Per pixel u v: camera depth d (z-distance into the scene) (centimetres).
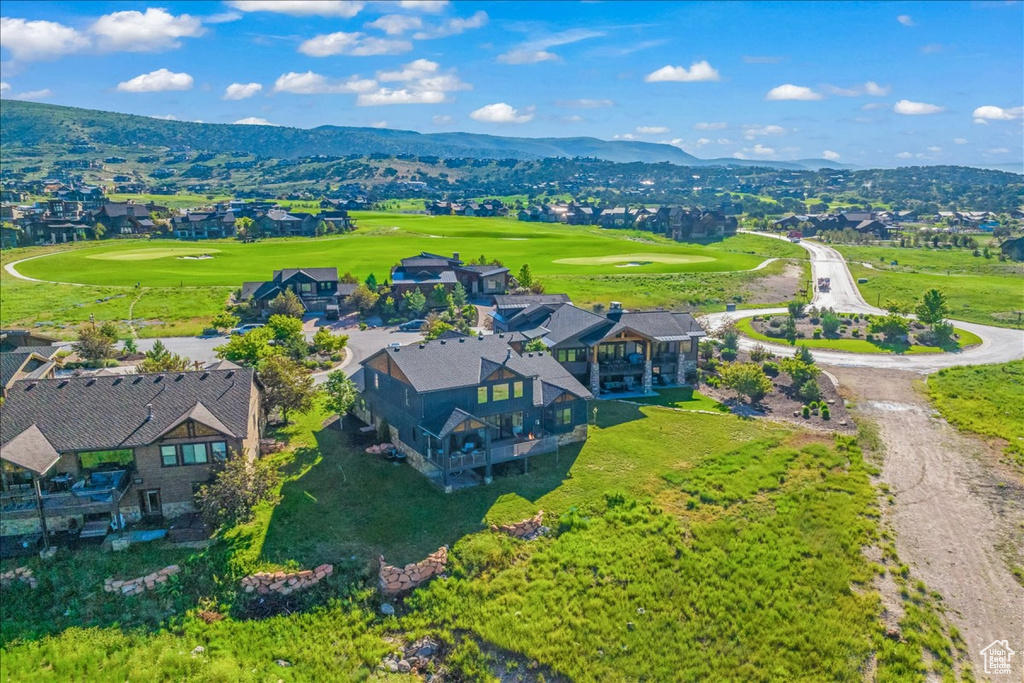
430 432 4812
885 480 5291
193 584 3788
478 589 3866
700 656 3478
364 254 16550
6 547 4025
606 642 3559
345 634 3569
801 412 6662
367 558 4016
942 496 5047
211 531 4150
